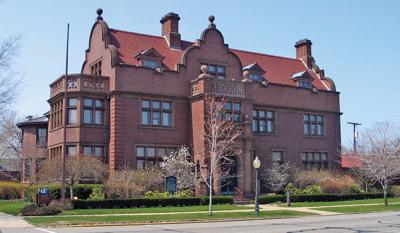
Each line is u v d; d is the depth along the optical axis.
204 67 42.41
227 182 41.97
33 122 52.28
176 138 42.50
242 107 42.97
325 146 52.00
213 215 27.69
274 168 45.66
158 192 36.47
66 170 34.81
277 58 54.50
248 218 27.48
